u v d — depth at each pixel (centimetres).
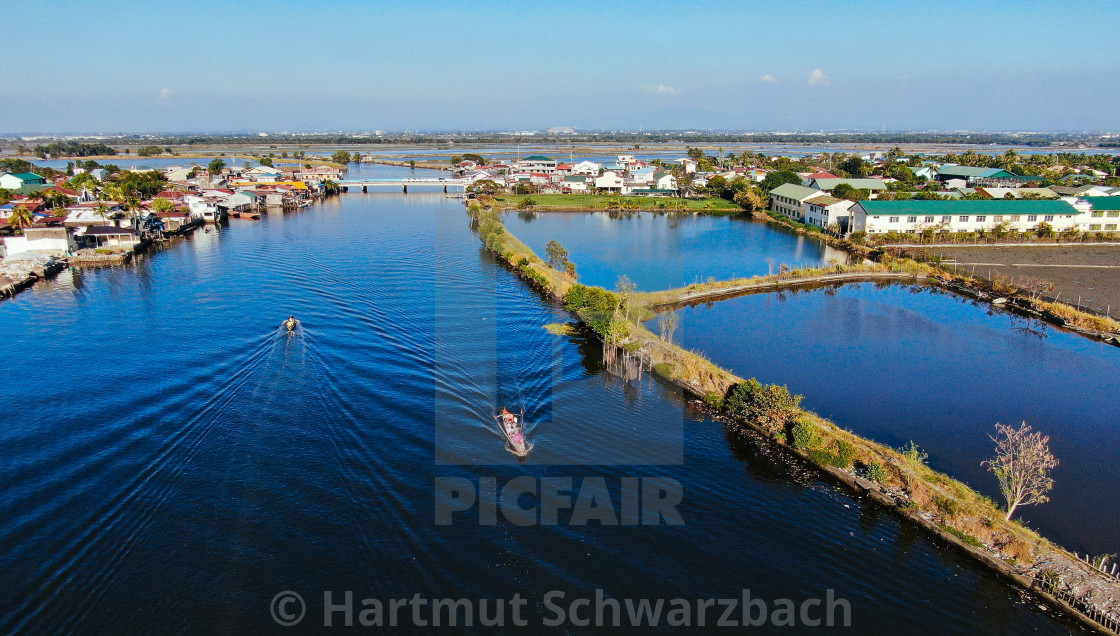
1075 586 3061
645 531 3494
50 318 6794
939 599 3095
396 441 4262
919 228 11231
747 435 4547
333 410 4669
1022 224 11262
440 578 3120
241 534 3362
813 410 4950
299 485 3775
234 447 4162
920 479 3853
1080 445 4525
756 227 13412
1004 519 3516
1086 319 6906
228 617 2844
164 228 11775
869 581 3200
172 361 5578
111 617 2833
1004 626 2944
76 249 9831
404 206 16300
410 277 8656
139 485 3766
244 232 12300
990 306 7781
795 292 8419
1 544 3259
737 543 3444
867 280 9025
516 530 3462
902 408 5028
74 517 3481
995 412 4991
